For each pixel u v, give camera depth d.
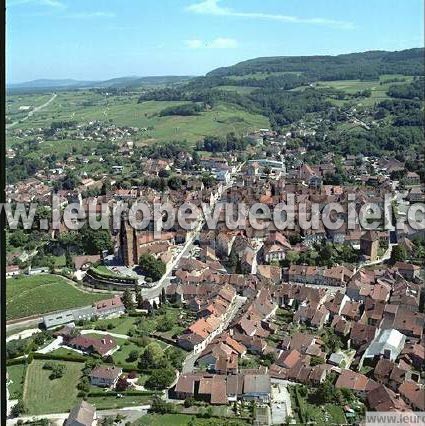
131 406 121.88
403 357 134.75
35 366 141.50
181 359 140.62
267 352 143.50
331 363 136.38
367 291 175.88
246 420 114.88
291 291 176.62
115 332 162.50
